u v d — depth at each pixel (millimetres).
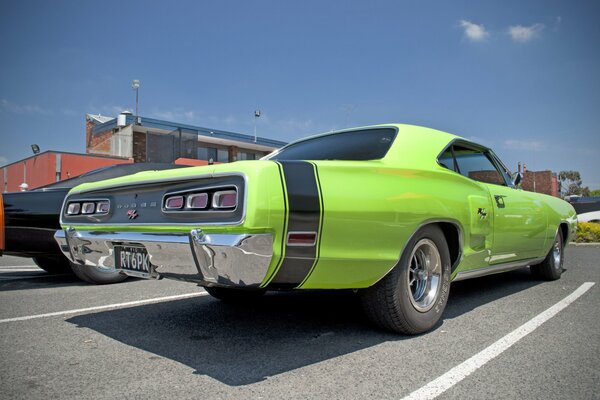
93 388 2221
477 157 4059
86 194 3238
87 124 27781
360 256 2561
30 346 2871
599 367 2521
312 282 2463
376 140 3270
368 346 2852
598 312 3781
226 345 2885
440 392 2186
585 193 75312
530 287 4980
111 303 4129
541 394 2174
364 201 2578
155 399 2100
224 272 2225
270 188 2213
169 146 20672
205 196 2328
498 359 2633
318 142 3652
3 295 4516
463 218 3342
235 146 27016
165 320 3502
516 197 4293
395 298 2873
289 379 2330
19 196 4785
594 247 11234
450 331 3188
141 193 2742
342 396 2135
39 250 4848
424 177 3105
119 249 2979
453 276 3420
